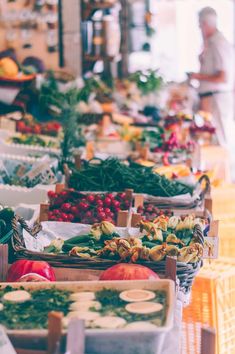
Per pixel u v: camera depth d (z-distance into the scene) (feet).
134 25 36.09
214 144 25.61
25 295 8.65
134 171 15.49
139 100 29.55
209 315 12.79
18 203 14.98
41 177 16.67
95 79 29.84
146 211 13.62
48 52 34.53
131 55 36.60
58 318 7.26
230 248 16.21
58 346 7.16
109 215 13.07
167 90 30.48
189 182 16.26
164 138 23.20
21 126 24.94
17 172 17.87
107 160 15.74
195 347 12.87
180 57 43.32
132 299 8.42
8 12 34.27
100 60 35.14
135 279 9.66
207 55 30.83
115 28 35.37
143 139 24.04
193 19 43.68
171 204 14.30
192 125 25.55
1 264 10.31
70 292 8.70
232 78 31.14
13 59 27.58
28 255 10.71
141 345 7.58
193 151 21.95
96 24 35.09
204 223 12.06
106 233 11.29
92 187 15.29
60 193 13.66
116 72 35.81
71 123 22.85
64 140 19.93
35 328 7.75
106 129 25.17
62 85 28.91
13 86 26.66
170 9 43.78
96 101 28.58
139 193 15.02
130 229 11.51
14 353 7.26
